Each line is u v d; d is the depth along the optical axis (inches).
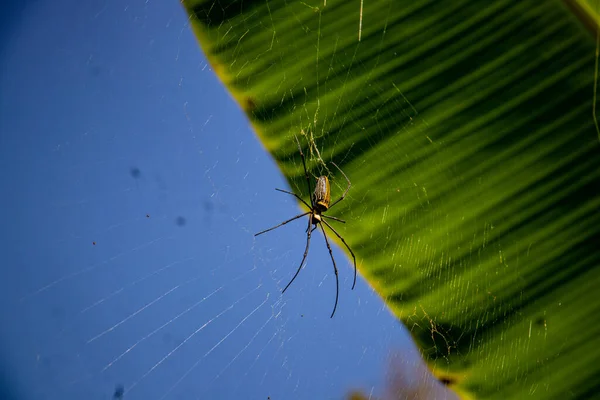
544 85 38.4
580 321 38.5
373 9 39.2
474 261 39.4
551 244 38.8
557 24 38.1
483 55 38.7
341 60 39.4
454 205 39.4
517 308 39.0
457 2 38.8
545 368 38.5
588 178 38.5
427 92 39.1
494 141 38.9
